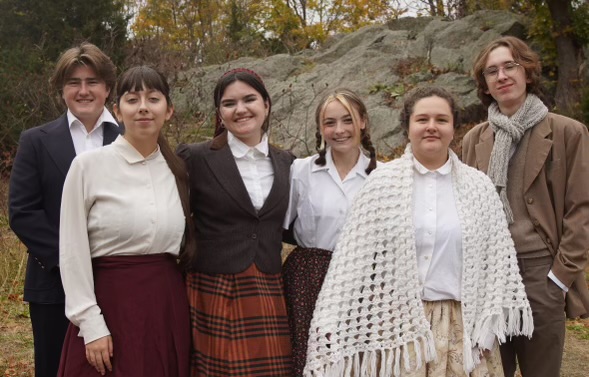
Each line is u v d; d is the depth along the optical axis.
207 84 12.47
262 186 2.93
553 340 3.01
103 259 2.61
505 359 3.20
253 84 2.89
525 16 12.55
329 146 3.10
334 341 2.71
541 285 3.02
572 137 3.04
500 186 3.10
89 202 2.58
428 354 2.68
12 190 2.93
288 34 21.69
